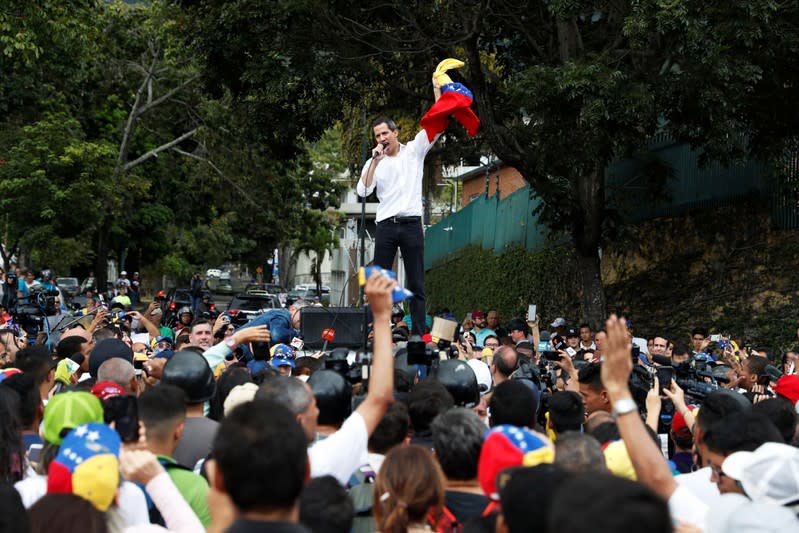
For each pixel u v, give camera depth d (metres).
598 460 4.21
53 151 31.48
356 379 5.61
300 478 3.12
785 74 17.14
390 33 18.95
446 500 4.44
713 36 15.40
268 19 18.38
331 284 62.72
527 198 27.52
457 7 17.72
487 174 32.00
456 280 34.19
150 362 7.51
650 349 13.16
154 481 4.04
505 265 28.81
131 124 35.75
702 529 3.86
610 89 15.40
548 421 6.70
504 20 18.95
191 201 44.00
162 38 34.88
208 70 20.23
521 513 3.11
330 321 9.46
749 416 4.54
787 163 18.70
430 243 38.81
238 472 3.05
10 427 4.91
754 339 19.39
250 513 3.09
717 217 20.80
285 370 8.27
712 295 20.53
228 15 18.39
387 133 7.99
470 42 18.05
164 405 4.73
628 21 15.32
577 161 16.22
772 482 3.79
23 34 21.48
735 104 16.39
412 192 7.98
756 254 19.89
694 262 21.20
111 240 44.47
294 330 9.58
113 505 3.92
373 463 4.83
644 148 17.52
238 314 15.16
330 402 4.98
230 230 57.16
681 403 6.36
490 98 20.36
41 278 22.09
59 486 3.71
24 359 7.28
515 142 19.20
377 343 4.34
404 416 4.93
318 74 18.77
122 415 4.35
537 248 26.78
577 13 16.64
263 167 33.81
